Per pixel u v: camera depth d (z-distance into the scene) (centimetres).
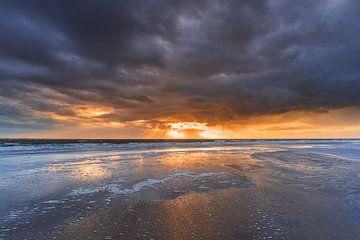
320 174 1188
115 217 593
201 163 1639
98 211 640
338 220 566
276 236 480
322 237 475
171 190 874
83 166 1489
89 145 4212
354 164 1548
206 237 476
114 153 2498
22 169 1365
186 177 1127
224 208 662
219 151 2870
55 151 2759
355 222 554
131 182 1016
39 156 2131
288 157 2033
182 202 722
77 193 834
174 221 564
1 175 1175
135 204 704
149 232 500
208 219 576
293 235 485
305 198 757
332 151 2788
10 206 685
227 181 1033
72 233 498
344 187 906
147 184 977
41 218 588
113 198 771
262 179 1073
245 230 509
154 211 638
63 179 1078
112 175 1179
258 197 774
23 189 891
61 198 770
